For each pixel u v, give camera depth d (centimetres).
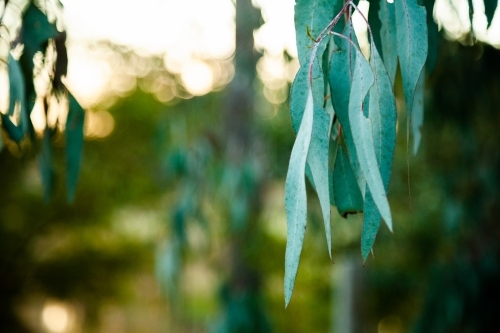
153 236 515
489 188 208
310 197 284
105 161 516
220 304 247
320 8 61
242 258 254
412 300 366
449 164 230
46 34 92
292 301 418
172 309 230
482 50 183
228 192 233
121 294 513
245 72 246
